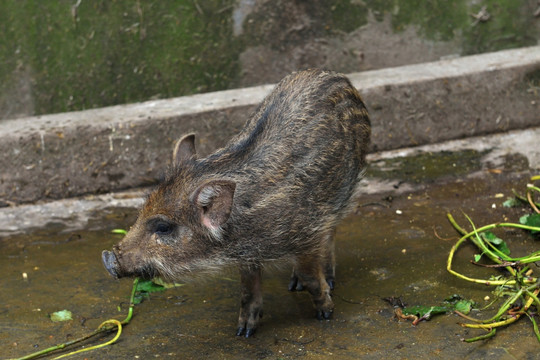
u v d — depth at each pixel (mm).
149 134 10055
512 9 12023
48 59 10977
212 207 6258
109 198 9914
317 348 6445
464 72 10992
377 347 6371
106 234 8977
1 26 10703
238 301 7379
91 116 10219
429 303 7020
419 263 7797
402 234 8500
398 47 12047
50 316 7184
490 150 10695
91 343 6730
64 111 11234
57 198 9914
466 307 6805
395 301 7070
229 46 11594
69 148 9859
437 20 11984
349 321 6840
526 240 8039
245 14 11523
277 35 11727
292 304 7270
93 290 7668
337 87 7238
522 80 11117
